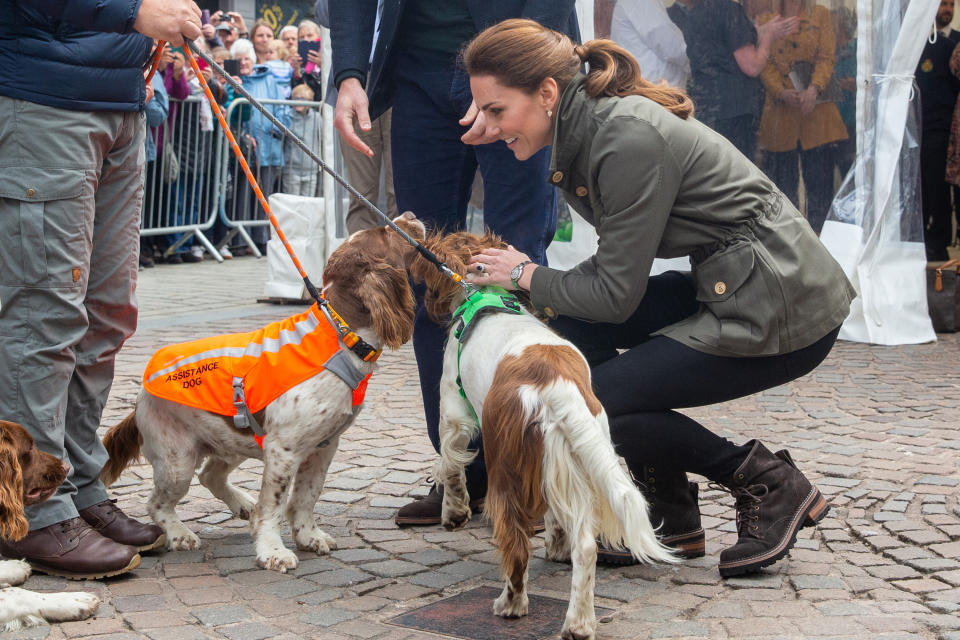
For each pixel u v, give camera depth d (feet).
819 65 24.99
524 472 8.93
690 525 11.28
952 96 28.81
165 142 35.12
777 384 10.90
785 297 10.27
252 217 39.70
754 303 10.28
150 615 9.67
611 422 10.58
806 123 25.39
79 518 10.79
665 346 10.59
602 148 10.16
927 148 29.07
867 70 23.89
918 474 14.28
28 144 10.13
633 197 10.08
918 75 28.84
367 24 12.99
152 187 35.32
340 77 12.87
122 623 9.51
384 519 12.80
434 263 10.75
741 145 25.77
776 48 25.20
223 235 39.22
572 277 10.52
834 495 13.42
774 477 10.80
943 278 25.81
